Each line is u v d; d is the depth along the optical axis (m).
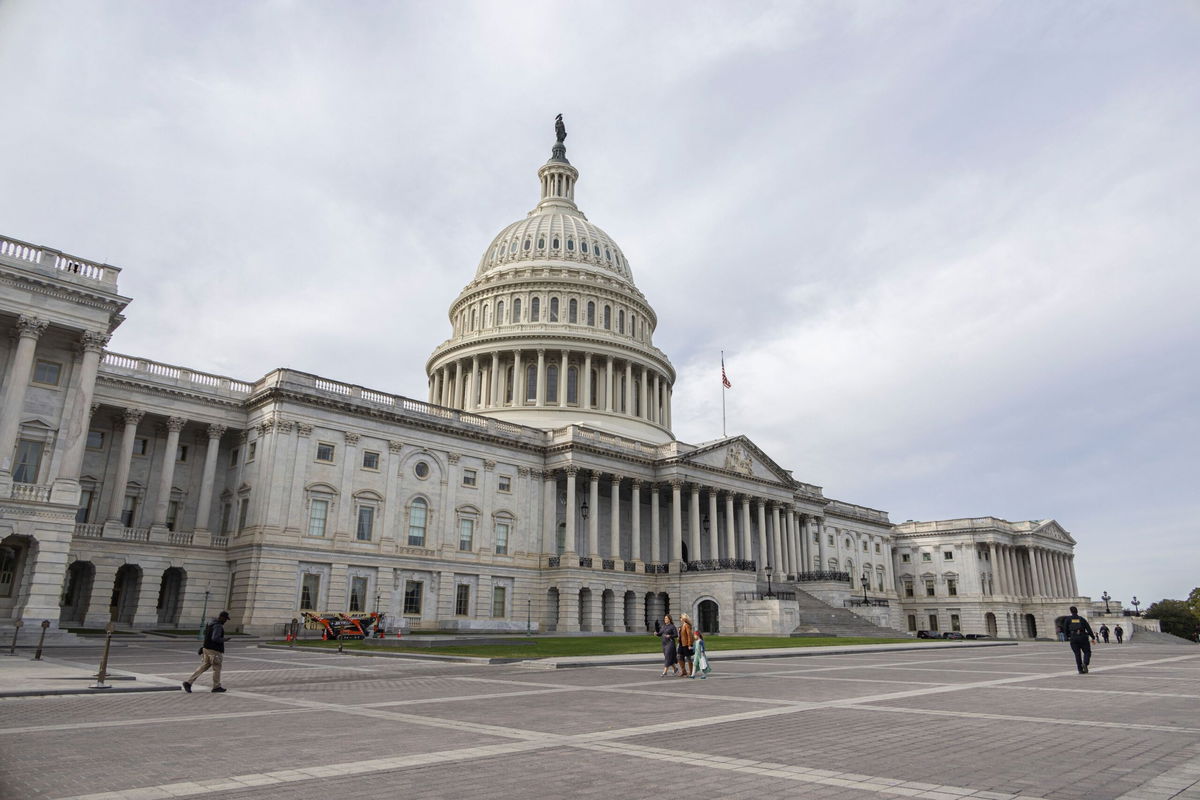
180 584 60.00
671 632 27.98
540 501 79.31
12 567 44.69
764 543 93.06
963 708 18.34
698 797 9.56
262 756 12.04
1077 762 11.76
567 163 129.00
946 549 130.62
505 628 72.31
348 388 66.69
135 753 12.23
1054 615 127.56
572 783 10.29
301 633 55.78
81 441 45.16
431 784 10.21
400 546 66.94
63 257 45.97
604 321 107.19
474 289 108.94
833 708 18.23
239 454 65.06
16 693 19.17
